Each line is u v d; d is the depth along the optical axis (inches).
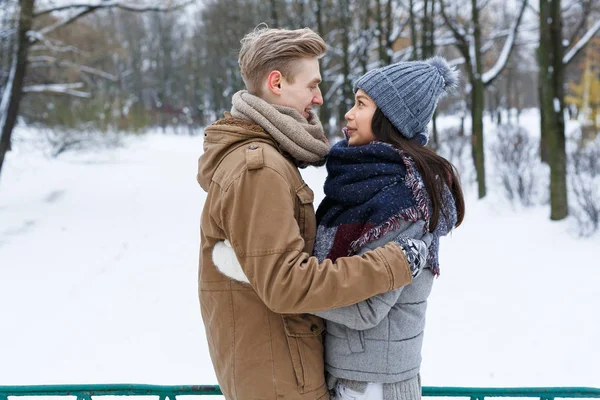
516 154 488.4
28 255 302.4
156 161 755.4
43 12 426.6
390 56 572.4
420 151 49.6
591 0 396.2
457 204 54.0
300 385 48.7
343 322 46.3
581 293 218.4
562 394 59.9
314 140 50.4
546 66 311.4
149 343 193.6
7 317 217.2
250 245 44.5
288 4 751.7
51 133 766.5
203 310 52.8
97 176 589.0
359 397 49.4
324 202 52.6
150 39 2010.3
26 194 474.6
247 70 53.5
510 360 175.2
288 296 43.1
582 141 511.5
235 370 49.4
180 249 313.7
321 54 53.3
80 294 241.9
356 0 681.6
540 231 302.7
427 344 189.2
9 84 440.5
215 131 51.0
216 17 1158.3
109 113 836.6
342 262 43.7
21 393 60.8
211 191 48.4
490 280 243.0
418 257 44.3
